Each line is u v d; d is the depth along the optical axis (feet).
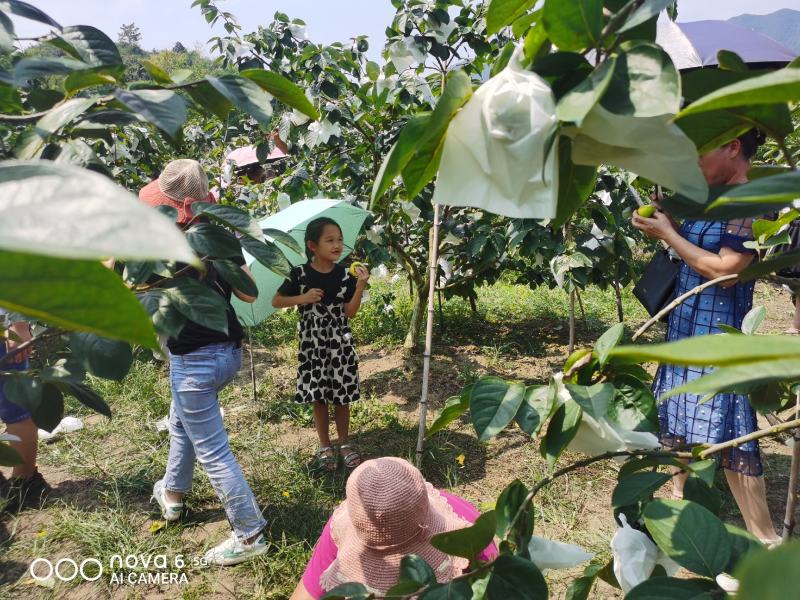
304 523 9.51
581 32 1.56
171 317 3.00
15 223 0.67
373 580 4.28
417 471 4.51
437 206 9.23
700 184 1.51
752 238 6.61
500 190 1.56
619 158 1.59
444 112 1.50
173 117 1.75
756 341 0.90
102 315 0.82
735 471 7.47
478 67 11.98
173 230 0.66
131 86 2.17
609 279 14.06
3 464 2.55
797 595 0.63
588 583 2.78
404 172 1.79
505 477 10.73
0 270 0.76
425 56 11.15
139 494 10.58
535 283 16.92
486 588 2.18
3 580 8.54
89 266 0.77
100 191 0.69
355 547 4.43
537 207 1.54
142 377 14.39
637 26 1.60
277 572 8.54
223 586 8.38
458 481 10.69
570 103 1.44
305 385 10.70
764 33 11.36
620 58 1.47
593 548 8.67
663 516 2.12
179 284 3.12
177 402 8.29
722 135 1.90
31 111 2.55
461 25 12.00
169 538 9.26
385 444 11.98
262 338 17.88
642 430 2.16
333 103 12.90
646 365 12.67
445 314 19.30
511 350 16.88
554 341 17.61
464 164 1.60
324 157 15.61
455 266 15.89
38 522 9.78
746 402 7.38
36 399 2.74
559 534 9.11
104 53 2.27
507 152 1.51
